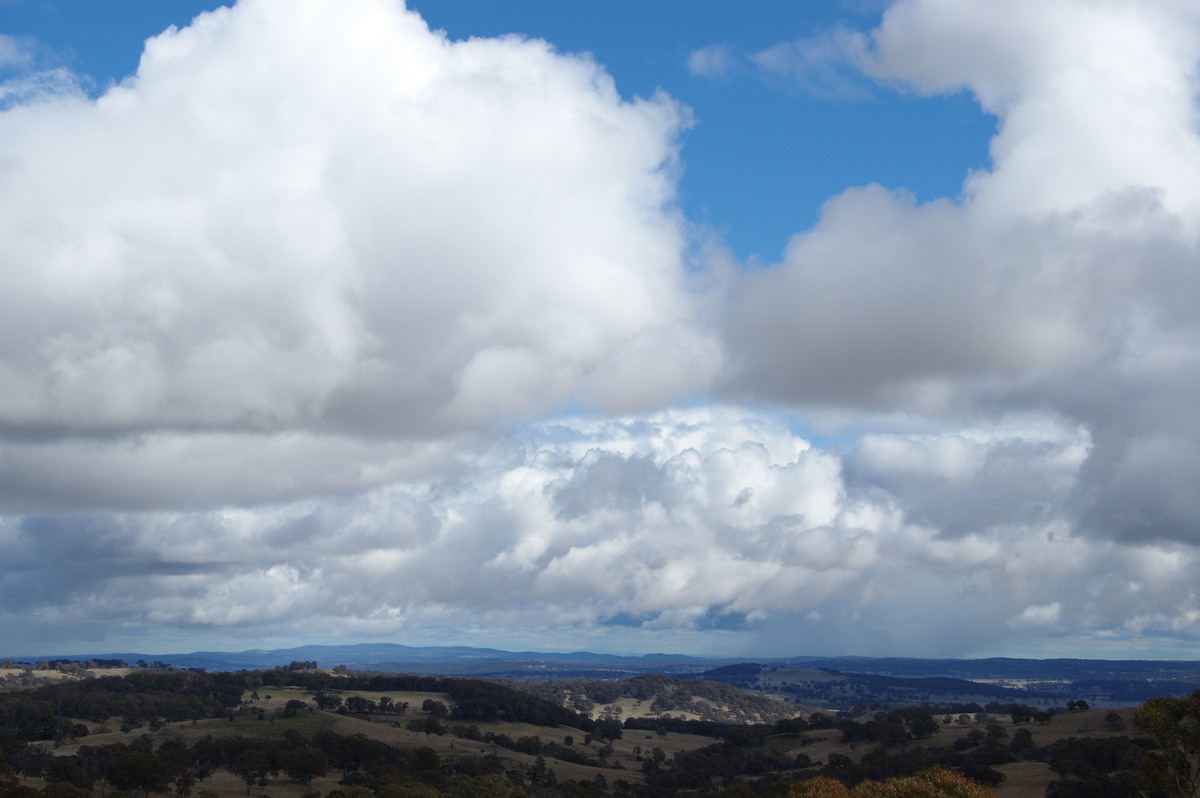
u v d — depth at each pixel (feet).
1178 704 258.57
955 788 286.05
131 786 527.40
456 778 583.99
